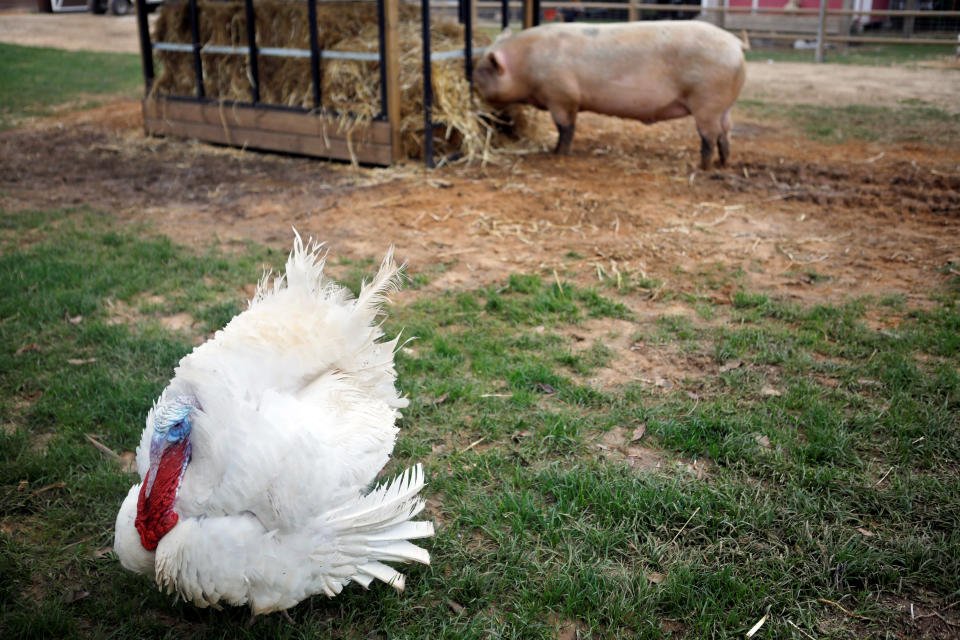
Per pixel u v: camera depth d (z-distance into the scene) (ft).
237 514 9.57
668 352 18.63
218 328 19.57
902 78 59.47
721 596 11.53
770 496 13.58
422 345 18.98
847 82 58.23
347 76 35.04
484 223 27.84
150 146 39.75
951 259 23.68
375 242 26.09
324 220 28.35
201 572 9.35
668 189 31.76
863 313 20.16
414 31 37.32
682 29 32.78
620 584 11.66
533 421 15.84
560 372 17.83
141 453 10.82
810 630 10.88
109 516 13.12
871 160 36.06
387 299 12.85
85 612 11.32
